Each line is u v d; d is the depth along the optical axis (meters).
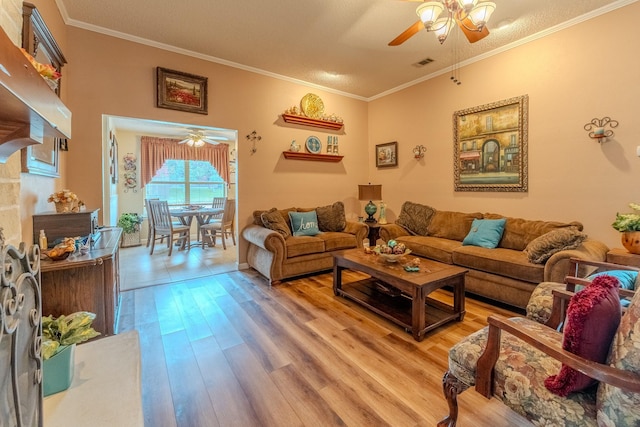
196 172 6.93
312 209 4.61
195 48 3.57
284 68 4.16
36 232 2.03
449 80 4.14
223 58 3.84
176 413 1.53
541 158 3.28
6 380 0.72
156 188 6.45
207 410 1.55
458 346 1.39
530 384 1.14
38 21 1.90
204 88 3.75
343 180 5.21
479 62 3.79
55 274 1.88
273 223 3.87
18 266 0.80
